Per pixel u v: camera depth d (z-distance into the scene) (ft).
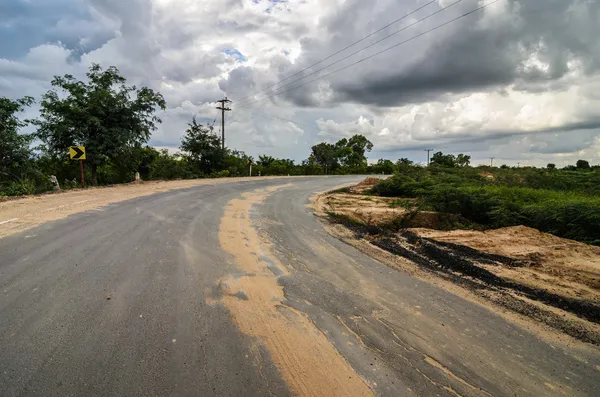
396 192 56.85
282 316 12.51
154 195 41.60
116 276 14.89
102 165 59.11
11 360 8.96
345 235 27.02
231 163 106.83
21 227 22.29
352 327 12.10
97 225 23.85
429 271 18.83
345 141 228.22
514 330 12.48
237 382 8.76
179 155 95.14
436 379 9.50
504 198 34.19
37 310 11.58
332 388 8.85
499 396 9.00
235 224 27.76
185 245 20.45
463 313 13.69
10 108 47.16
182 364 9.29
